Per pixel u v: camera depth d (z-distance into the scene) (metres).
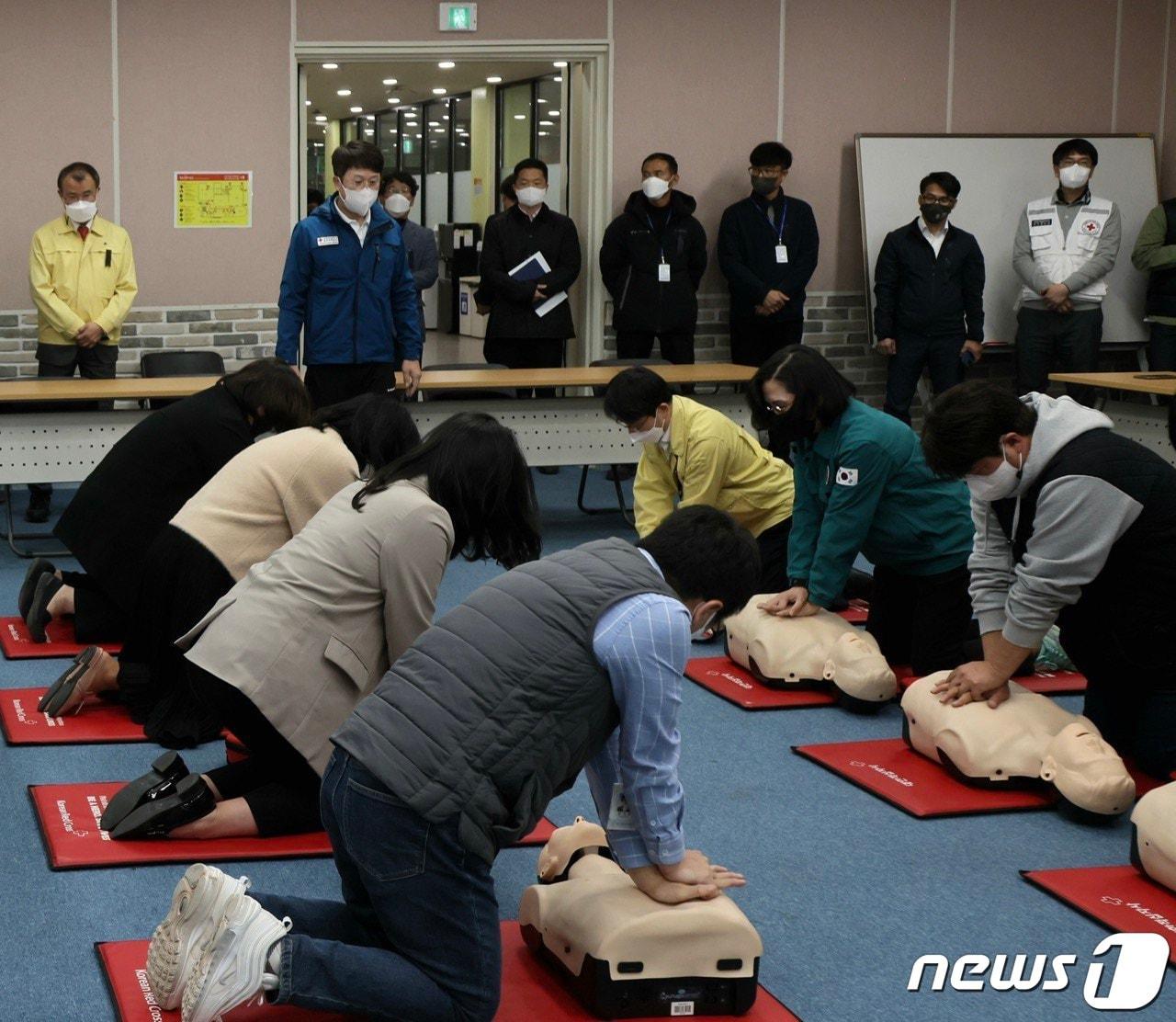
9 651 4.42
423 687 2.08
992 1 8.77
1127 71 9.05
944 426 3.08
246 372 3.84
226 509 3.36
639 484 4.97
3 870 2.86
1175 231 8.16
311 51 7.85
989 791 3.40
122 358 7.77
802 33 8.50
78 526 3.83
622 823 2.30
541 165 7.66
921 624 4.23
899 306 8.28
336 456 3.38
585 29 8.19
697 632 2.24
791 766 3.63
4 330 7.55
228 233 7.86
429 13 7.98
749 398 4.08
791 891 2.89
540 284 7.65
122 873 2.85
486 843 2.05
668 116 8.38
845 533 4.08
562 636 2.08
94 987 2.42
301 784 3.04
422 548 2.66
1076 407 3.19
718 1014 2.37
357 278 6.04
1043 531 3.17
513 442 2.62
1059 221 8.30
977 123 8.86
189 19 7.64
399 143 19.42
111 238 6.93
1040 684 4.21
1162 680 3.35
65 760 3.50
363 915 2.26
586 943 2.34
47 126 7.51
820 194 8.68
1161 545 3.17
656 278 7.92
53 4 7.43
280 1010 2.34
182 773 3.03
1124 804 3.20
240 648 2.76
